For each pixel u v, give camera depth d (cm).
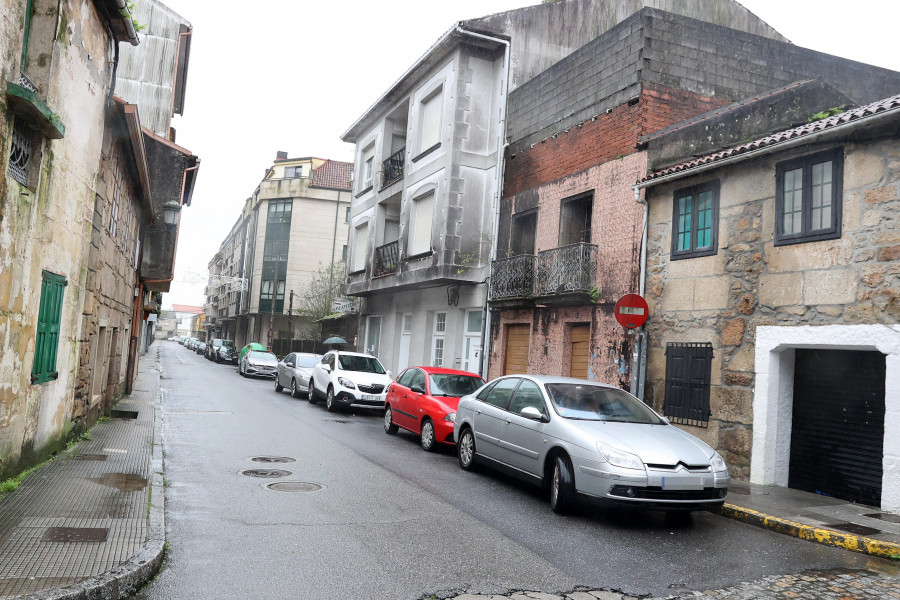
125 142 1040
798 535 688
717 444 1019
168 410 1476
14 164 584
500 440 869
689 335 1095
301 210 5369
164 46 1923
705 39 1367
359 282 2523
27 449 697
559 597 464
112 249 1110
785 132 955
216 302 8325
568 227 1505
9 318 589
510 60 1838
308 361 2169
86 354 953
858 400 866
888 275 802
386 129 2528
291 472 856
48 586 394
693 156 1200
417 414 1186
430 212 2039
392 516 662
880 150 825
